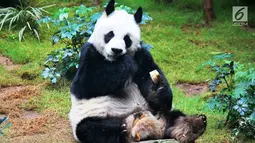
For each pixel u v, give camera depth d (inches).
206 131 348.2
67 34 442.0
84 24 457.7
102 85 291.1
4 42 557.3
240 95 341.4
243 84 341.1
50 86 439.5
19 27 604.1
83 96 297.7
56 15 477.4
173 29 624.4
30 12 594.2
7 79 454.3
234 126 354.9
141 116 284.7
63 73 445.7
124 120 286.8
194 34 614.5
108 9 299.1
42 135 339.6
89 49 294.8
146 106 306.7
